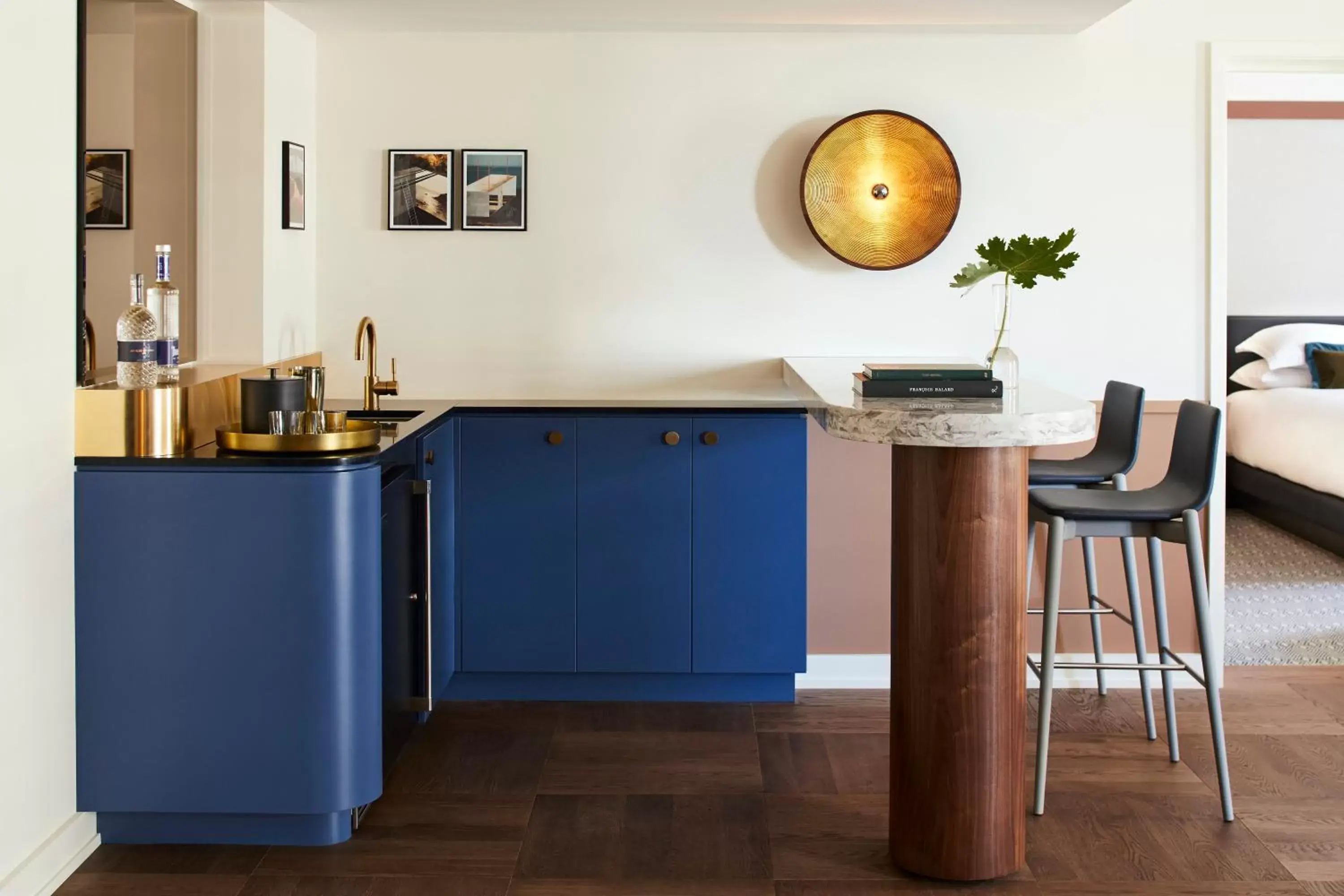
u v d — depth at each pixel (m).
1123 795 3.33
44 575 2.77
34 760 2.73
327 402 4.25
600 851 2.98
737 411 4.03
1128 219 4.25
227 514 2.90
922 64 4.20
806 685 4.34
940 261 4.26
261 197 3.75
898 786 2.87
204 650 2.93
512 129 4.22
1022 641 2.80
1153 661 4.34
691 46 4.20
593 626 4.10
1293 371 7.25
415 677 3.49
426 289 4.28
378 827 3.12
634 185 4.24
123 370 2.99
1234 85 5.61
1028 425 2.54
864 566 4.32
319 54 4.21
